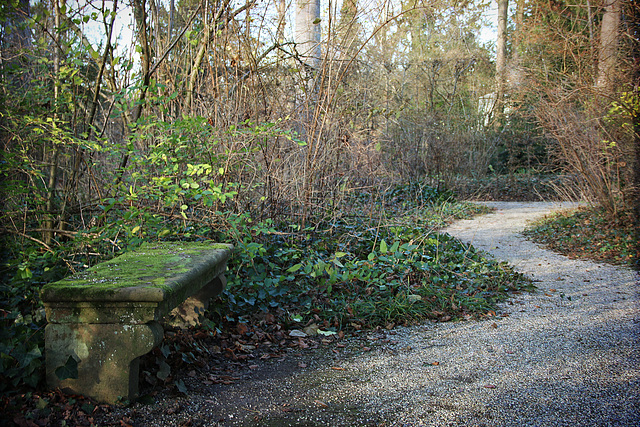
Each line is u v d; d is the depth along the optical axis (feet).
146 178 13.92
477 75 66.85
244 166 16.40
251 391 8.77
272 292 13.35
